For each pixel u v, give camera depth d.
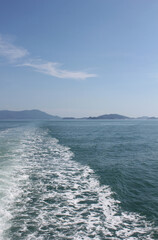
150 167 15.09
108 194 9.62
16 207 7.82
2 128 57.25
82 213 7.66
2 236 5.97
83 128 65.19
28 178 11.42
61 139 31.33
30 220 6.94
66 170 13.58
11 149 20.20
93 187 10.49
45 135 36.44
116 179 11.90
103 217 7.43
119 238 6.21
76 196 9.26
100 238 6.17
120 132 48.50
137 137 36.22
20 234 6.12
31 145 23.81
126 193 9.91
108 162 16.38
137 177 12.60
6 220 6.86
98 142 28.38
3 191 9.19
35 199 8.67
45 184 10.63
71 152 20.14
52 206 8.12
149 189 10.56
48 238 6.02
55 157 17.50
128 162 16.56
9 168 13.09
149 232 6.57
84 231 6.49
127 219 7.35
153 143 28.11
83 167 14.55
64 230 6.48
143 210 8.10
